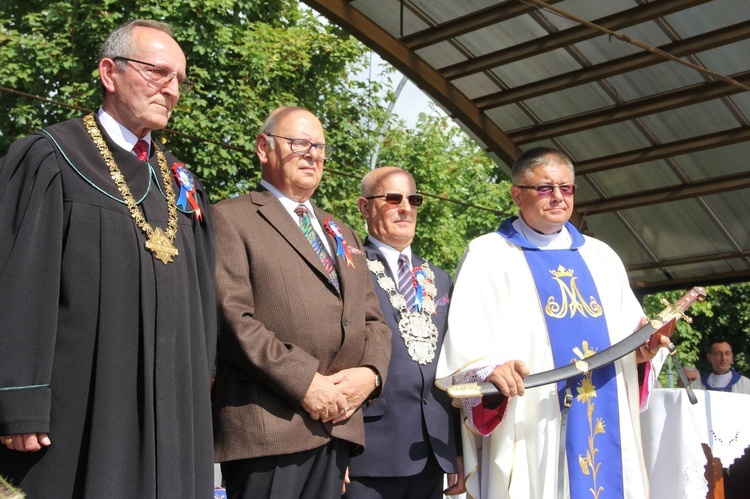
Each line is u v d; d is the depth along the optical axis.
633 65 7.89
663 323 4.29
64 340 2.79
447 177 16.75
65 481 2.73
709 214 9.17
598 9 7.49
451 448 4.20
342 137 13.70
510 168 9.36
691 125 8.45
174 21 12.23
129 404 2.82
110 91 3.12
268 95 12.95
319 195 13.33
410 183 4.58
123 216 2.94
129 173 3.03
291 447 3.45
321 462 3.57
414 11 7.97
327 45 13.60
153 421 2.84
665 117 8.44
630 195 9.38
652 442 4.58
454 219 17.06
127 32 3.15
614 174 9.24
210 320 3.23
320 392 3.45
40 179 2.82
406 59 8.38
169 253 3.02
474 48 8.30
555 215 4.50
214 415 3.59
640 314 4.60
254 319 3.54
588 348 4.37
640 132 8.68
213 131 12.14
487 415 4.14
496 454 4.18
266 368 3.43
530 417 4.23
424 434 4.13
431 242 16.39
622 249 10.02
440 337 4.36
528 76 8.47
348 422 3.64
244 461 3.49
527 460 4.20
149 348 2.88
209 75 12.38
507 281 4.43
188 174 3.32
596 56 8.06
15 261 2.71
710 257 9.58
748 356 20.06
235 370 3.56
